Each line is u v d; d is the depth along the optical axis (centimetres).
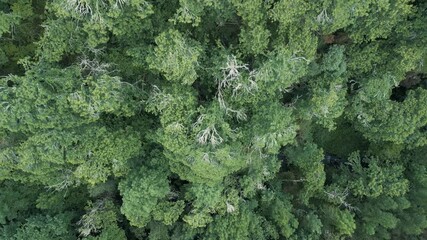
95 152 1775
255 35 1673
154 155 2012
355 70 2123
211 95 1950
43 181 1975
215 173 1719
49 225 1959
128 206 1792
